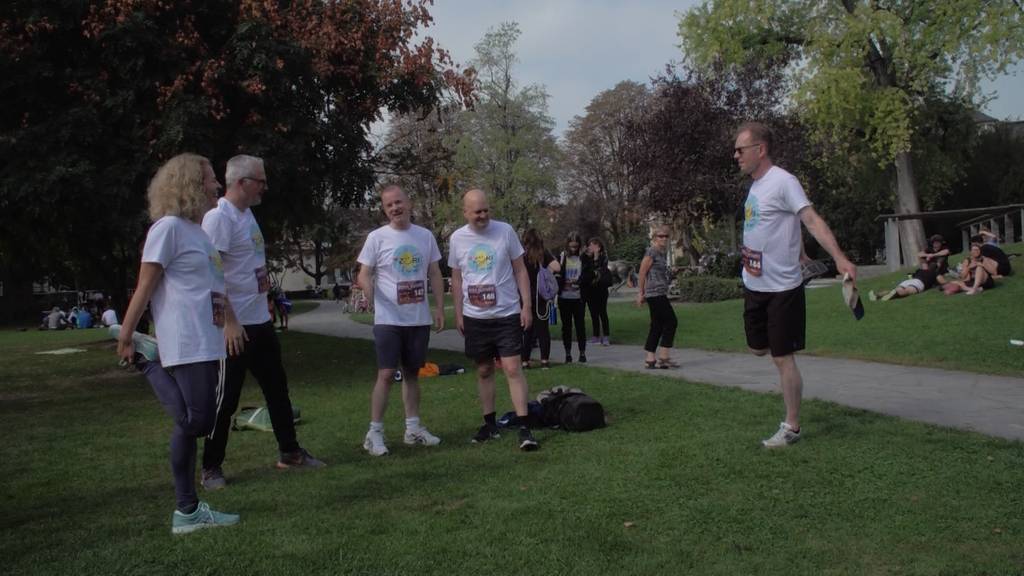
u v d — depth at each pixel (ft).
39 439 22.81
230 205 17.54
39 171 31.09
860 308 17.03
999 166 134.21
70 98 34.17
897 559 11.05
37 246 49.37
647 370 32.45
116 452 20.72
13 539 13.19
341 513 14.06
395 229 19.90
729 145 104.83
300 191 39.65
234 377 16.80
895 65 76.33
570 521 13.06
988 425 19.22
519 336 19.79
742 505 13.58
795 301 17.62
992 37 68.54
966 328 36.70
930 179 94.68
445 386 30.60
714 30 83.51
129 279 65.31
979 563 10.77
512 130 138.92
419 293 19.80
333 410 26.11
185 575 11.29
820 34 74.95
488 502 14.32
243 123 36.29
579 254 36.86
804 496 13.99
